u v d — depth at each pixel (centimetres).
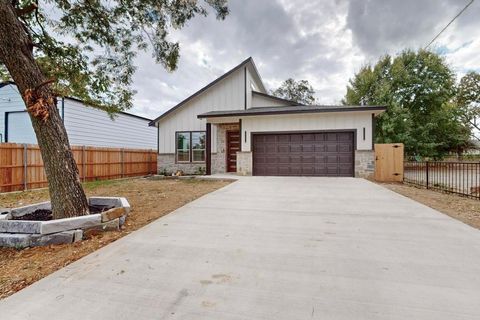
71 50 564
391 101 1809
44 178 945
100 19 564
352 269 243
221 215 456
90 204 470
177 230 370
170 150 1391
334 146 1052
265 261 263
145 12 574
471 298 193
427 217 430
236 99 1321
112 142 1559
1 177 813
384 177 979
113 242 325
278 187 777
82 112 1341
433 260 261
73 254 288
